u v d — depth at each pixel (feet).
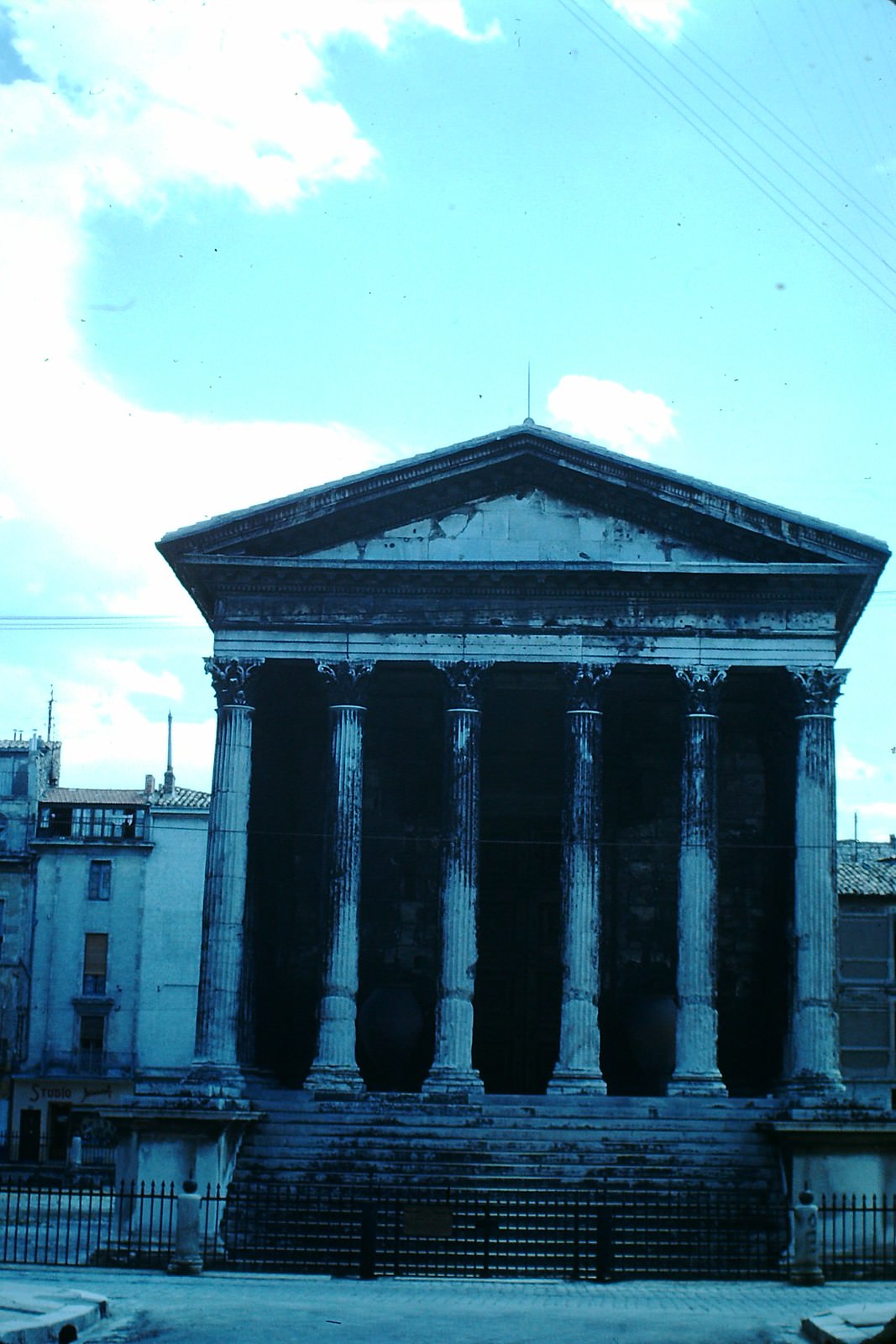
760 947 187.21
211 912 162.20
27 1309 93.76
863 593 169.58
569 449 166.61
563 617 166.40
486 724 196.95
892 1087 243.40
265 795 185.26
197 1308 103.55
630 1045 187.11
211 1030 159.63
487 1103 156.04
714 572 163.63
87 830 304.09
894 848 326.65
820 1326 90.63
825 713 163.12
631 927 190.49
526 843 192.65
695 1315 103.65
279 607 168.35
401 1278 123.65
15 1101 293.84
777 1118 149.28
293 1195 143.43
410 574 166.40
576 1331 95.66
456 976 160.86
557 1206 130.00
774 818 183.93
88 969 298.97
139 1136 145.48
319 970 164.14
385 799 194.39
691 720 163.73
